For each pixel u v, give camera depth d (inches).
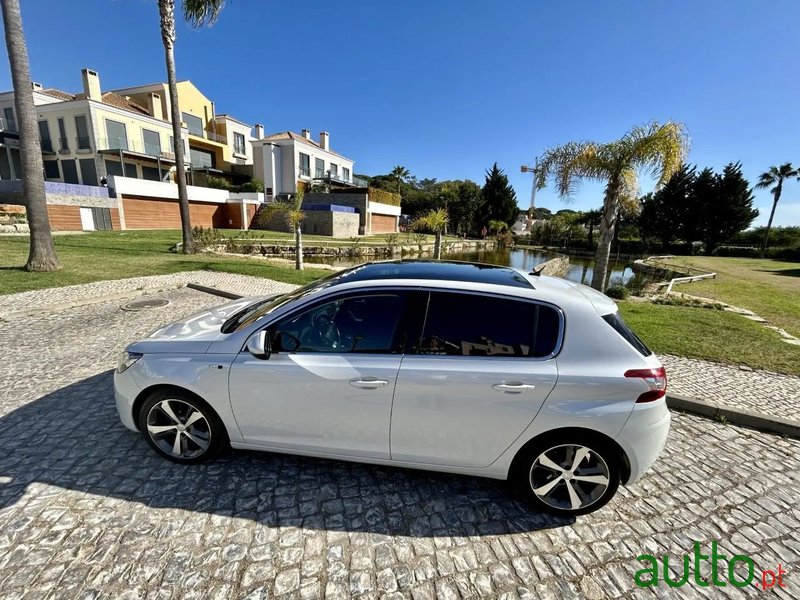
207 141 1482.5
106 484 103.1
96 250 597.3
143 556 82.4
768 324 334.0
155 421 111.9
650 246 1749.5
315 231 1274.6
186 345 109.0
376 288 102.0
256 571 80.4
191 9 587.5
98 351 193.8
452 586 79.4
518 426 93.2
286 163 1594.5
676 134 373.1
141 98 1391.5
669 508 103.3
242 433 106.8
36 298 288.0
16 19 334.3
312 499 101.3
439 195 2132.1
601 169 408.5
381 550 87.1
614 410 89.7
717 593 80.0
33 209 375.2
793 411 157.4
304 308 102.8
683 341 252.1
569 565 85.4
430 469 101.4
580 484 96.7
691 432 142.4
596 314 95.7
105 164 1152.2
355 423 99.0
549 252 1756.9
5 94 1164.5
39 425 128.6
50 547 83.4
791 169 1556.3
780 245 1675.7
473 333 96.0
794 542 93.7
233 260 599.5
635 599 78.1
